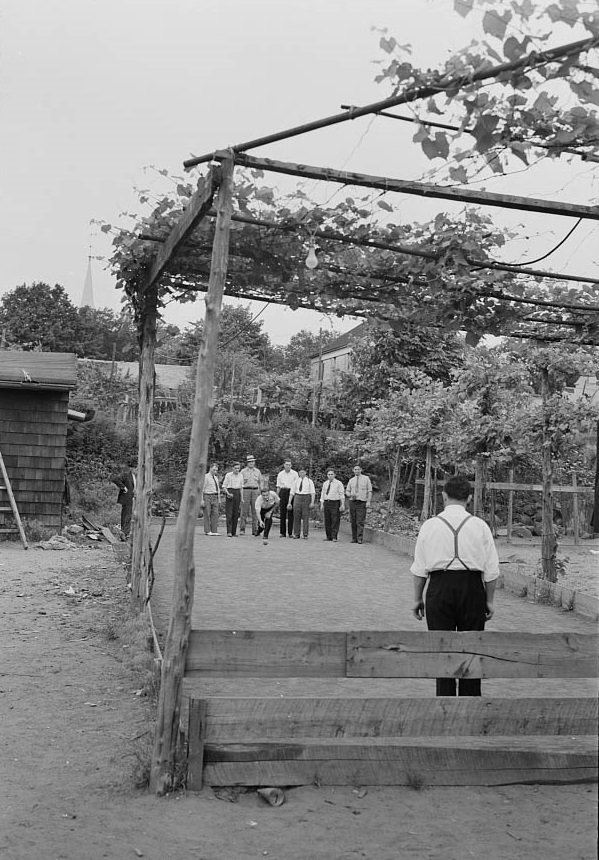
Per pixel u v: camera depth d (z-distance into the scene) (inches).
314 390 1368.1
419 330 417.4
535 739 235.8
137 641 343.0
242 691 297.1
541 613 471.5
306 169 220.2
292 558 721.0
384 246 281.4
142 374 385.7
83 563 628.4
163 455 1162.6
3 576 553.3
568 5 169.2
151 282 348.8
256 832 177.5
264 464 1212.5
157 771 197.0
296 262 309.3
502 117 196.1
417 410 848.3
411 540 791.7
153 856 166.1
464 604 241.0
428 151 201.5
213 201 244.1
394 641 208.5
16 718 251.9
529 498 1074.1
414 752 203.3
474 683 237.1
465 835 177.6
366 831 178.7
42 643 354.0
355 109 200.4
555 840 175.6
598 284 315.9
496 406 625.6
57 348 2586.1
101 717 253.4
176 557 203.9
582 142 204.4
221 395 1504.7
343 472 1226.0
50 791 196.9
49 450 781.3
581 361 526.0
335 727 201.0
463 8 173.8
